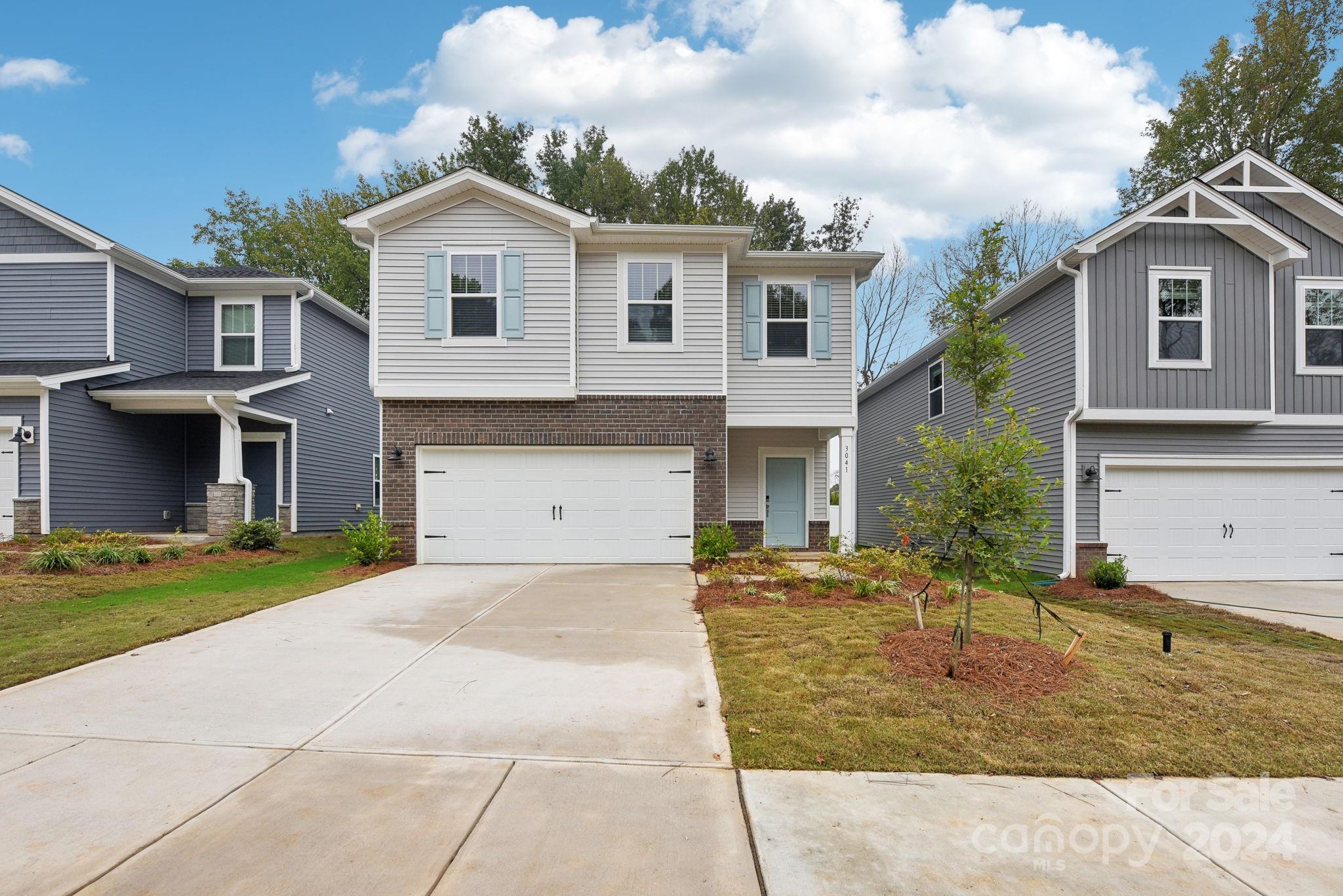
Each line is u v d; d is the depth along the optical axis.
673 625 6.68
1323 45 18.66
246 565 10.66
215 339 15.22
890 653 5.32
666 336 11.41
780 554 9.92
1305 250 10.38
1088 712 4.20
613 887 2.46
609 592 8.46
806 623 6.42
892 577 8.69
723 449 11.30
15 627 6.25
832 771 3.43
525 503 11.18
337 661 5.30
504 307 10.99
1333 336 11.27
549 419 11.16
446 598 7.98
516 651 5.67
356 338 18.89
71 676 4.86
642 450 11.30
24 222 12.96
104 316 12.97
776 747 3.67
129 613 6.92
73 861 2.56
